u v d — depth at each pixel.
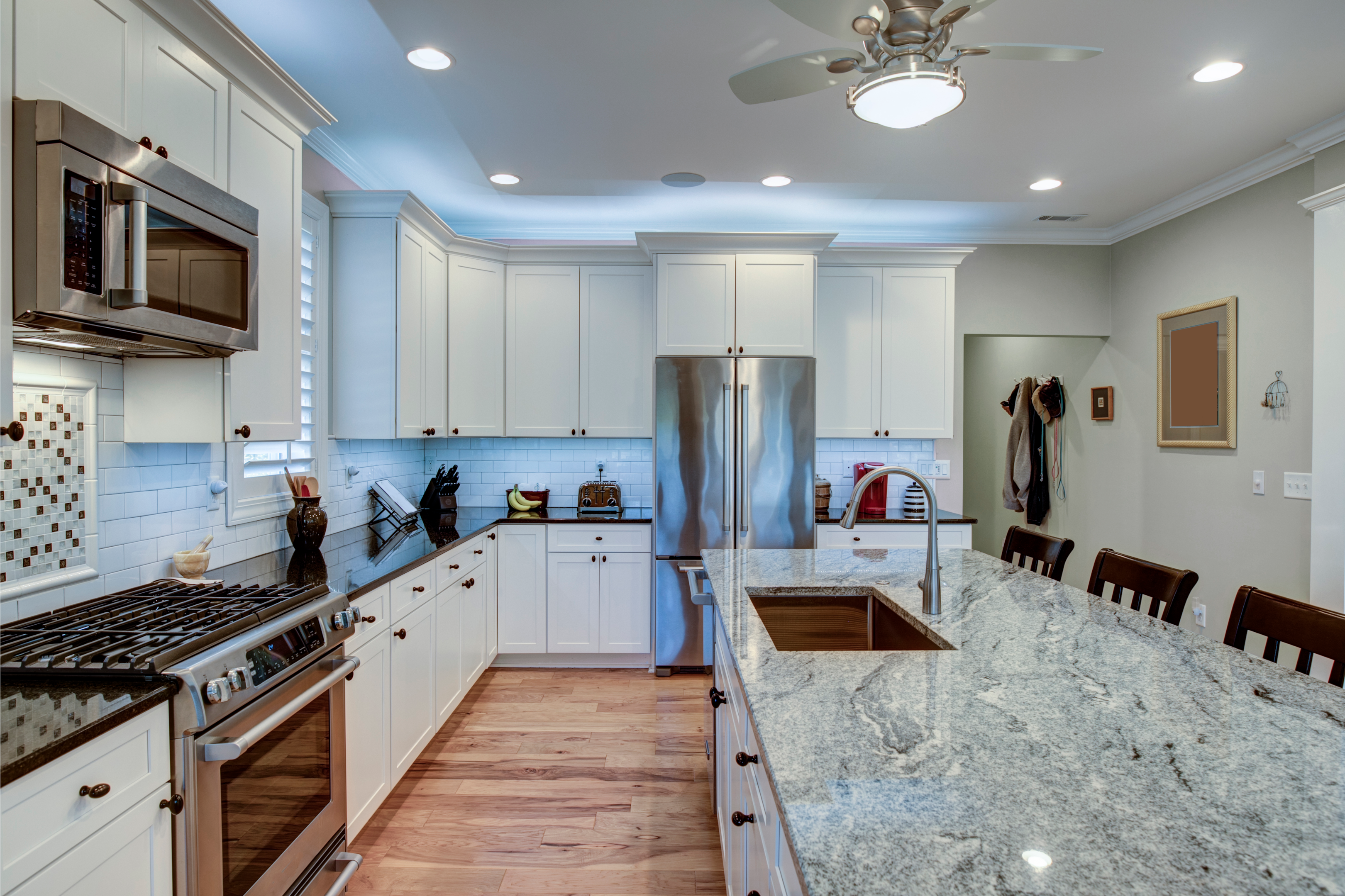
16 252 1.25
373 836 2.30
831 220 4.32
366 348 3.22
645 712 3.32
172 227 1.55
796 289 3.87
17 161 1.25
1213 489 3.59
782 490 3.77
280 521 2.73
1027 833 0.74
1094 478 4.57
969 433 6.55
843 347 4.12
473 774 2.71
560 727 3.14
